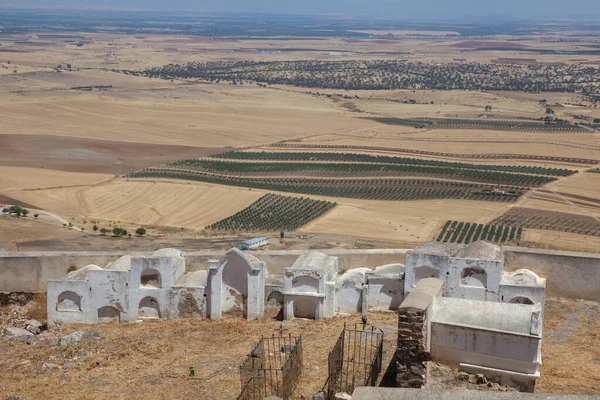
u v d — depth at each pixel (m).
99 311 39.84
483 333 26.98
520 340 26.45
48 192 130.75
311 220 115.56
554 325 36.09
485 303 28.02
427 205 128.00
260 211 121.56
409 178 151.00
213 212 121.25
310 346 33.34
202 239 99.00
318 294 38.25
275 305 39.81
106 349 35.16
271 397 24.73
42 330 39.59
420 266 37.75
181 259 42.06
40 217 111.31
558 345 33.22
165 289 39.53
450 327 27.47
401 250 44.22
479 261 36.75
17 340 37.03
